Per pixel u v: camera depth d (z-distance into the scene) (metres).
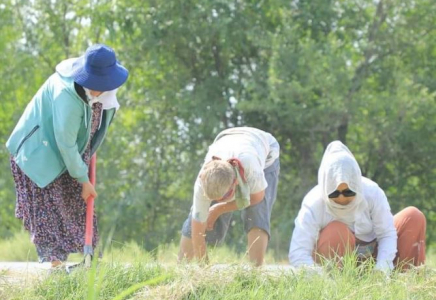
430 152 23.50
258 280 7.03
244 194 7.57
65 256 7.88
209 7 23.38
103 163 23.94
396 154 23.83
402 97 22.03
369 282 7.14
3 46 24.61
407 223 8.11
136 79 24.97
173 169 24.47
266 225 8.15
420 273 7.39
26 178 7.91
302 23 23.52
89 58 7.66
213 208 7.92
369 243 8.13
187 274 6.93
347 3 23.64
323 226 8.05
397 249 8.12
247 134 8.15
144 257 7.64
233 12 23.61
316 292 6.77
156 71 24.80
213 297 6.63
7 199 24.41
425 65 23.98
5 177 24.59
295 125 22.75
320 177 7.93
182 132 24.53
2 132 25.38
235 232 21.19
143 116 25.08
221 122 24.03
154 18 23.89
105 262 7.20
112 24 23.92
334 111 21.72
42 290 6.91
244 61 24.44
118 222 23.22
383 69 23.84
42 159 7.76
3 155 25.05
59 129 7.62
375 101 22.06
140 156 24.61
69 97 7.64
